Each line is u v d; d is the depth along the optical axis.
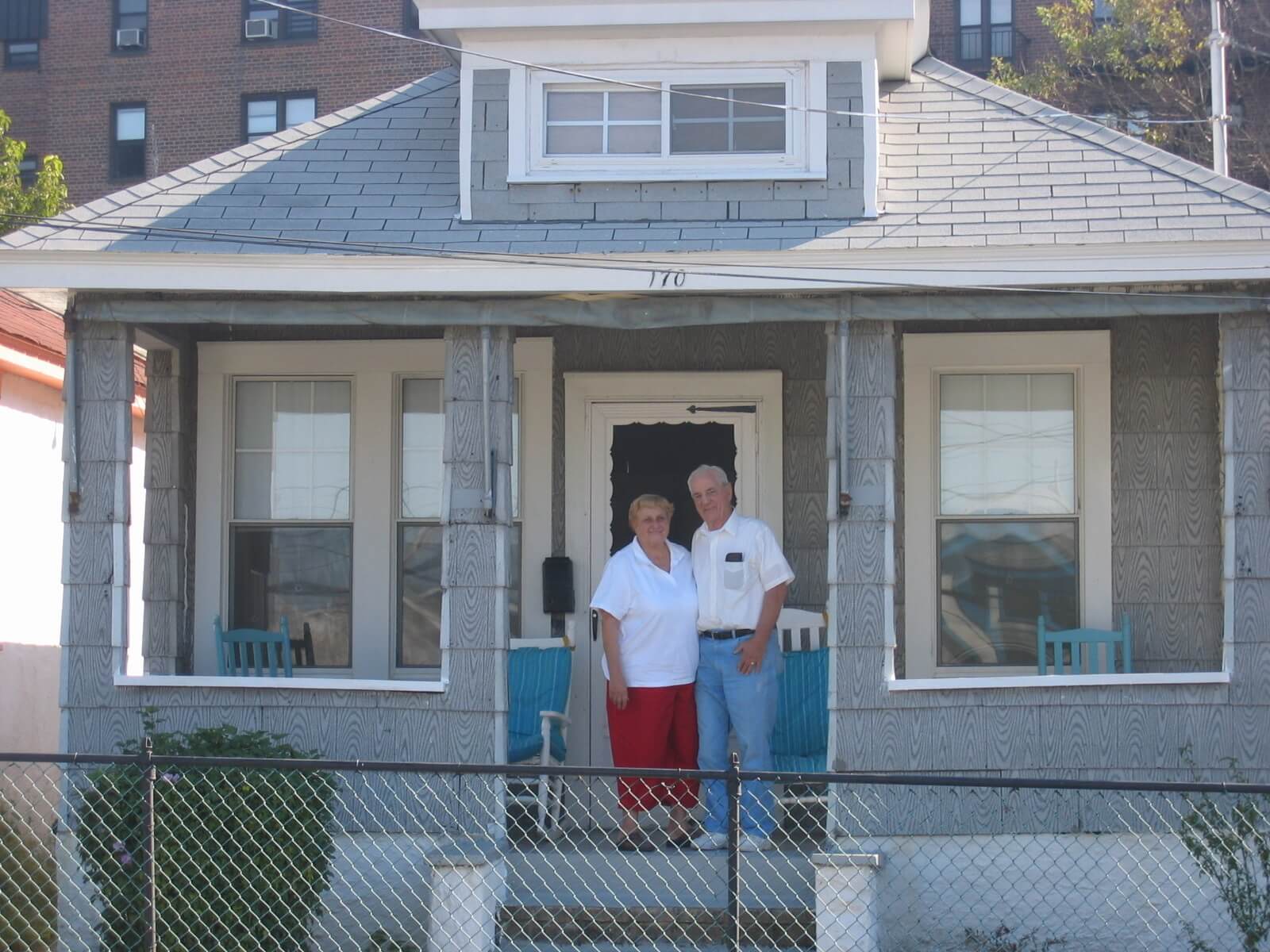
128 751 7.49
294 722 8.12
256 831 7.09
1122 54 24.45
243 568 9.83
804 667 9.03
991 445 9.37
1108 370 9.20
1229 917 7.47
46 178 19.25
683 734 8.00
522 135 8.61
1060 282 7.79
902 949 7.68
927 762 7.80
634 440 9.71
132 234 8.23
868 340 8.07
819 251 7.85
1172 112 24.41
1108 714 7.79
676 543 9.60
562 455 9.66
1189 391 9.16
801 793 8.91
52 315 13.32
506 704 8.09
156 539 9.64
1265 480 7.88
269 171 8.85
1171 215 8.01
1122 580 9.15
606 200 8.58
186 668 9.70
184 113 30.92
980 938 7.65
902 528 9.33
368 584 9.69
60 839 7.78
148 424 9.72
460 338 8.26
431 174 8.85
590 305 8.15
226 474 9.80
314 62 30.58
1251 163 23.61
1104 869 7.64
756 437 9.62
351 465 9.78
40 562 13.08
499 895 7.43
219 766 6.18
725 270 7.91
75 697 8.27
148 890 6.18
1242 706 7.76
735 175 8.53
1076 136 8.74
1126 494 9.18
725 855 7.71
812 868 7.53
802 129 8.55
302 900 7.15
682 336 9.66
